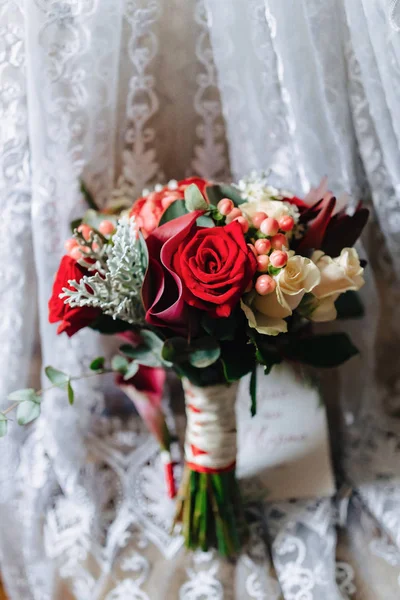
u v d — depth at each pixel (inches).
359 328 33.2
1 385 31.4
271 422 30.7
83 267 24.7
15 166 28.6
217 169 33.4
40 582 28.0
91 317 24.9
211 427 26.7
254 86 29.2
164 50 30.9
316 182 30.0
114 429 33.3
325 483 29.8
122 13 28.4
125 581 27.4
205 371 25.4
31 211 29.4
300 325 27.7
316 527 28.5
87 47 27.3
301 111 28.3
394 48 25.3
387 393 34.9
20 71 27.3
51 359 31.7
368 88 27.3
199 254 21.3
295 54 27.4
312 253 24.1
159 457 32.2
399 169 28.5
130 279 23.1
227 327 22.7
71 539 28.5
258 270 22.3
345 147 29.2
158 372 28.3
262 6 27.2
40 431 32.2
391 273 33.0
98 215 27.0
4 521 30.2
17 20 26.7
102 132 29.6
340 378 34.4
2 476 31.4
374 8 25.2
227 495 27.7
